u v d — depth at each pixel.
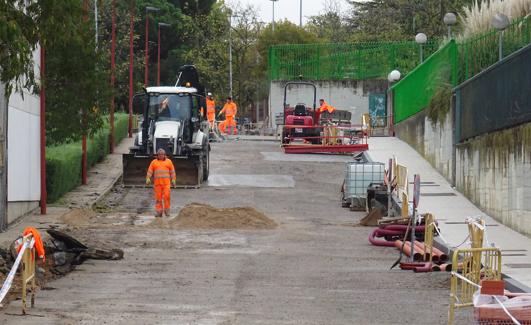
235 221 31.16
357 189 36.50
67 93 38.88
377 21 93.75
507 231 28.11
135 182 42.66
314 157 53.72
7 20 17.14
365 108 77.81
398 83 59.50
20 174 30.83
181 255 24.05
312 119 59.59
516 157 28.22
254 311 16.19
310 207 37.06
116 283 19.39
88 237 27.02
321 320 15.39
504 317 12.37
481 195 33.19
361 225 31.81
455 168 38.53
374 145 55.12
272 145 62.16
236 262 22.83
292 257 23.89
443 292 18.44
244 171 48.00
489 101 32.25
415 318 15.64
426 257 22.45
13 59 17.36
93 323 14.90
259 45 96.50
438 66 44.84
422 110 48.94
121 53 93.06
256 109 99.75
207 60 95.75
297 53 79.25
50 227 29.00
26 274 15.92
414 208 22.48
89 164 47.81
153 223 31.28
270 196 39.78
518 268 20.98
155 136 42.75
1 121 27.44
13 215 29.83
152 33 100.75
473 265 16.08
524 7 42.75
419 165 45.75
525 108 27.59
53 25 19.70
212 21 99.06
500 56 34.41
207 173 44.88
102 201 37.94
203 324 14.95
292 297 17.75
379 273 21.14
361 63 78.12
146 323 14.98
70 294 17.91
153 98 44.38
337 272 21.30
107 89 39.69
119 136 62.81
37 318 15.30
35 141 33.50
